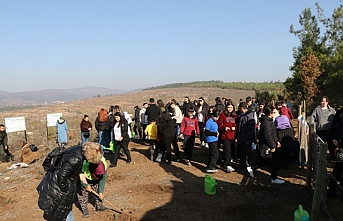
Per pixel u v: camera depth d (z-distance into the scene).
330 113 8.10
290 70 30.16
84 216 5.95
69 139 16.67
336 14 27.16
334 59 25.09
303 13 29.06
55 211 4.26
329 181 7.07
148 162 10.12
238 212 5.98
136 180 8.27
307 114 24.19
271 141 7.34
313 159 6.84
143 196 7.05
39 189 4.38
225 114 8.64
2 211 6.49
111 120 11.31
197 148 12.08
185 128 9.56
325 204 5.62
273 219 5.64
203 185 7.64
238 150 9.86
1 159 11.43
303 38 29.30
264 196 6.78
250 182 7.72
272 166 7.52
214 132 8.52
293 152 8.48
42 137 17.08
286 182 7.60
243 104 8.57
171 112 13.10
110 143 11.20
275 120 8.66
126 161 10.19
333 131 7.14
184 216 5.87
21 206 6.73
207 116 11.73
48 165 4.46
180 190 7.34
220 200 6.62
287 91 30.03
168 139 9.60
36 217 6.17
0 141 11.48
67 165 4.20
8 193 7.55
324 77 26.48
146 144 13.39
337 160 6.12
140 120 13.76
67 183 4.27
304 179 7.71
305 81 26.06
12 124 13.97
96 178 5.66
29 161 10.74
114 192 7.40
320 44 28.78
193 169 9.16
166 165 9.66
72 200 4.39
